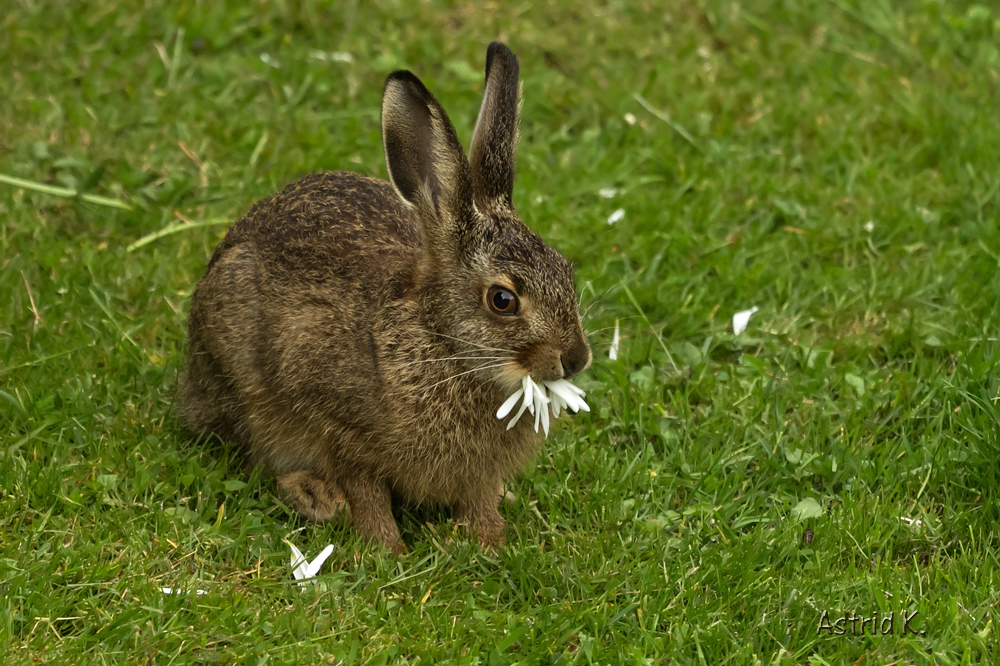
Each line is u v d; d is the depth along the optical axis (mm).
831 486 9938
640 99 14836
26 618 8031
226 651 7988
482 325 8555
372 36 15844
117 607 8258
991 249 12555
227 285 9617
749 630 8320
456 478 9234
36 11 15211
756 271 12141
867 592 8711
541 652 8109
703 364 11125
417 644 8195
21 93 14078
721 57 16047
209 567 8820
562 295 8484
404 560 9164
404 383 8867
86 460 9703
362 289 9117
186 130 13719
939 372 10805
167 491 9422
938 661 8094
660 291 11953
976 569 8867
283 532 9219
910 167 14023
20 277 11570
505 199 8938
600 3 16828
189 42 15234
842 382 10930
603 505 9617
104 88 14336
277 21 15898
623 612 8508
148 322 11367
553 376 8477
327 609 8523
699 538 9367
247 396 9656
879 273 12391
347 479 9359
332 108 14641
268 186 13133
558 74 15438
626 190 13461
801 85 15570
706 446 10367
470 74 15141
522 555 9047
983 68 15945
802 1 17109
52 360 10625
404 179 8758
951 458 9961
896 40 16469
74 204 12773
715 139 14492
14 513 9016
